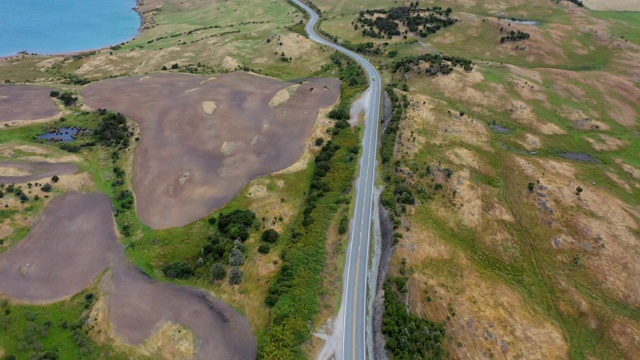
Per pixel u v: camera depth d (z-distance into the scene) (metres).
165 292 65.44
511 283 66.88
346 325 59.12
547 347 56.88
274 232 73.88
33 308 63.81
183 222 79.12
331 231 74.00
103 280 68.00
